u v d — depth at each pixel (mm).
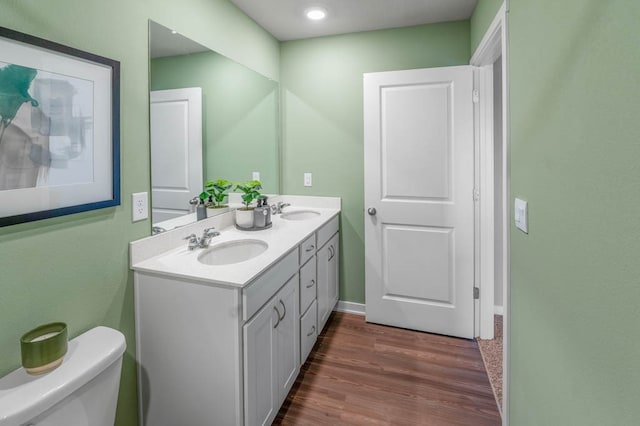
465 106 2301
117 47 1357
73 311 1225
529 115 1139
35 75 1063
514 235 1314
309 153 2826
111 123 1322
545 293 1030
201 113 1903
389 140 2486
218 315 1309
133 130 1451
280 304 1630
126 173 1424
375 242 2600
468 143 2320
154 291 1418
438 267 2467
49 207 1121
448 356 2217
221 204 2125
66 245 1194
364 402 1799
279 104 2840
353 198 2754
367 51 2619
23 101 1034
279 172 2865
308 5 2203
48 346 1010
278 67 2812
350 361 2164
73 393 1017
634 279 628
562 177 910
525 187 1185
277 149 2822
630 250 638
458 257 2412
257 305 1393
